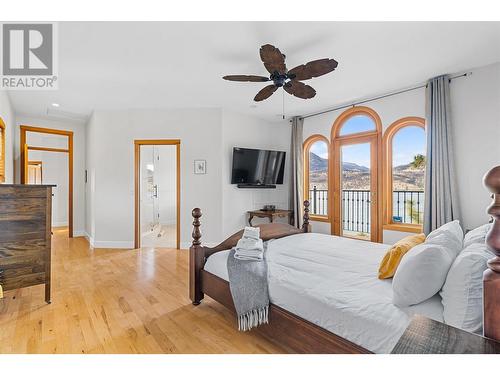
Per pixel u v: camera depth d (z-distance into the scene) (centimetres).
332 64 231
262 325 190
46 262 256
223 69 321
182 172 489
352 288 163
